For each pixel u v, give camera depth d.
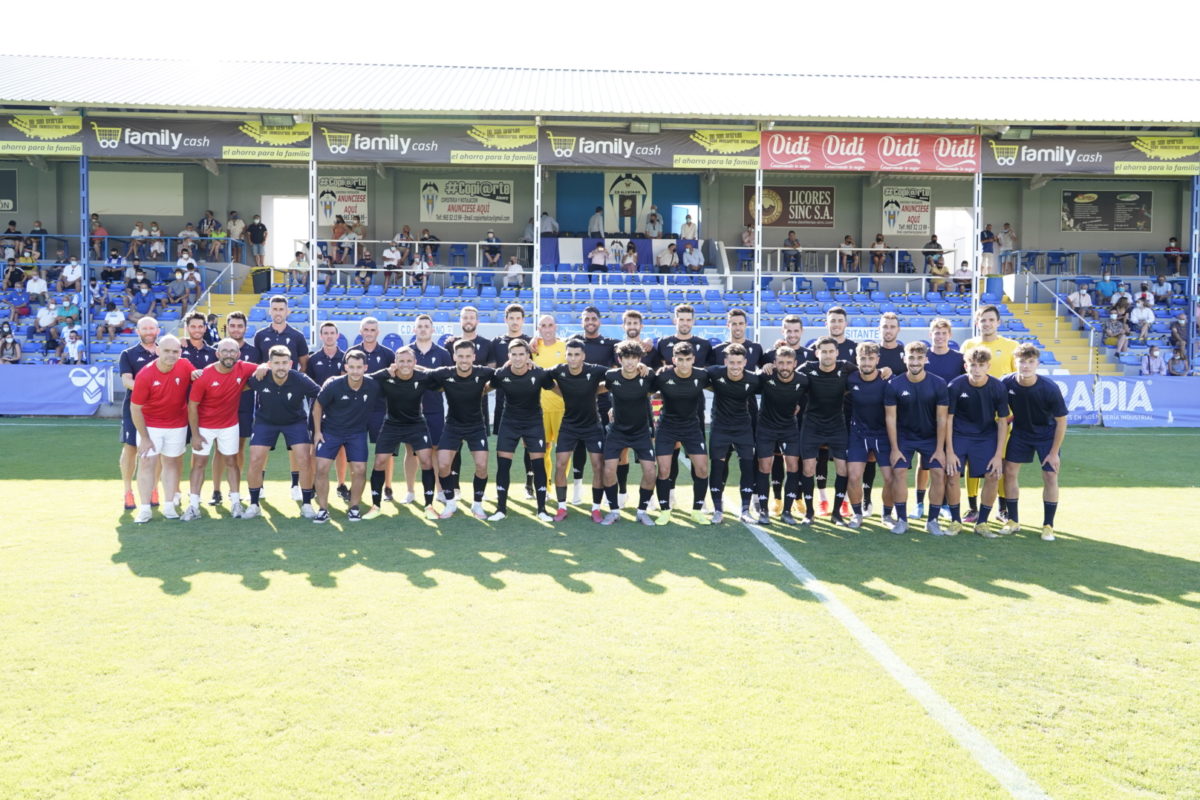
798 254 23.52
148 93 16.02
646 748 3.26
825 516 7.77
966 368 7.01
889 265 24.17
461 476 9.75
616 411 7.24
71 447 11.53
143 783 2.99
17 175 23.12
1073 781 3.06
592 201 23.98
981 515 7.00
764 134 16.03
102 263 20.70
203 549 6.23
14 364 15.75
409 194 23.75
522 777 3.04
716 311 19.88
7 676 3.86
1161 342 19.48
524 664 4.05
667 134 16.08
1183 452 11.90
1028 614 4.87
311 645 4.27
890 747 3.29
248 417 8.09
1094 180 24.08
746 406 7.43
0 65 18.00
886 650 4.28
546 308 19.45
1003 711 3.61
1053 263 24.11
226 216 23.45
